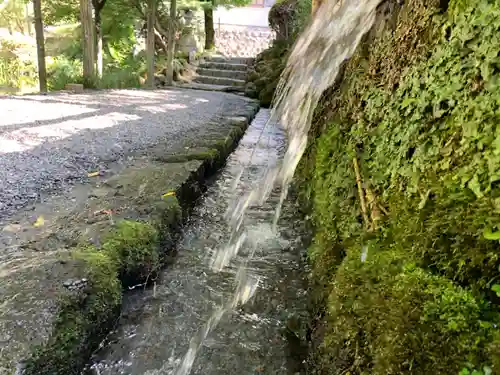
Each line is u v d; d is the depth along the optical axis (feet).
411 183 3.45
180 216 7.10
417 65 3.80
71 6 28.22
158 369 4.19
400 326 2.64
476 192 2.61
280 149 14.05
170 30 30.30
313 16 15.51
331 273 4.58
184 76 33.96
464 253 2.60
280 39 31.42
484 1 2.83
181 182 7.73
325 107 8.52
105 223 5.73
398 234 3.42
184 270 6.18
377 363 2.67
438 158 3.13
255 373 4.28
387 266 3.21
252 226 8.05
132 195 6.94
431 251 2.89
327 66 9.04
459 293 2.52
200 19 41.63
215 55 39.19
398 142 3.91
